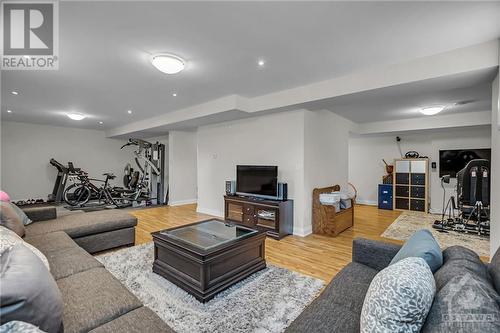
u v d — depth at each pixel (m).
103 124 6.77
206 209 5.66
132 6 1.72
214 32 2.07
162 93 3.81
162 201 6.87
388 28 2.01
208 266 2.07
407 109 4.57
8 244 1.45
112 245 3.18
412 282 0.84
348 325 1.12
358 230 4.30
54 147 7.06
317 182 4.32
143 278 2.41
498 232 2.19
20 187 6.53
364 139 7.21
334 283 1.50
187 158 7.02
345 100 3.35
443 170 5.76
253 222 4.15
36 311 0.89
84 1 1.67
